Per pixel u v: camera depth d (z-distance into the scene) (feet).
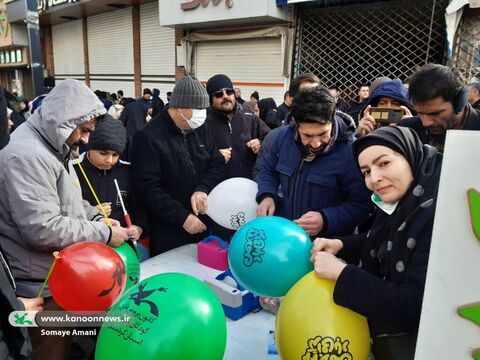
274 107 18.40
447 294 2.54
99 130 6.55
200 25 22.67
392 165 3.19
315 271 3.49
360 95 14.70
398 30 16.63
